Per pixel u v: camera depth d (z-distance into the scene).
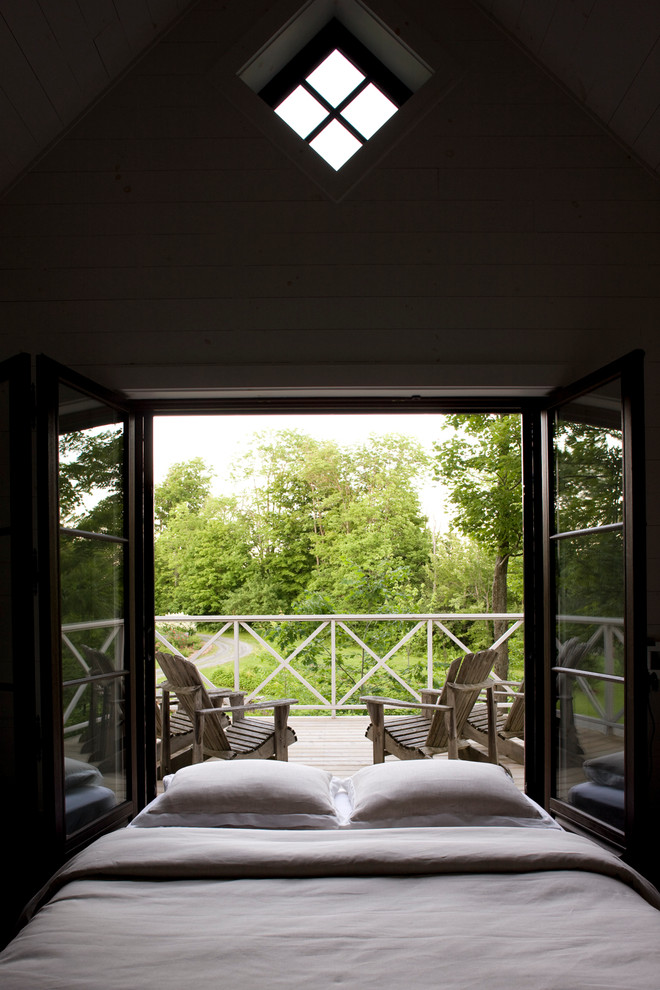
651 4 2.94
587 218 3.65
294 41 3.81
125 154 3.64
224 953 1.66
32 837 2.74
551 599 3.60
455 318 3.60
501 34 3.70
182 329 3.58
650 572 3.52
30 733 2.76
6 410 3.41
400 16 3.70
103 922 1.81
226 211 3.62
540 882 2.02
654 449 3.57
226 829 2.37
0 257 3.60
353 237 3.62
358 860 2.10
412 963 1.61
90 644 3.24
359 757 5.06
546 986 1.51
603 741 3.06
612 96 3.47
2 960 1.69
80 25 3.15
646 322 3.62
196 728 4.01
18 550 2.79
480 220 3.63
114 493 3.55
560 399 3.53
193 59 3.67
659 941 1.70
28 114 3.33
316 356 3.58
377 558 10.97
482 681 4.34
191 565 11.23
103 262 3.60
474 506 9.95
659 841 3.23
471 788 2.57
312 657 10.56
